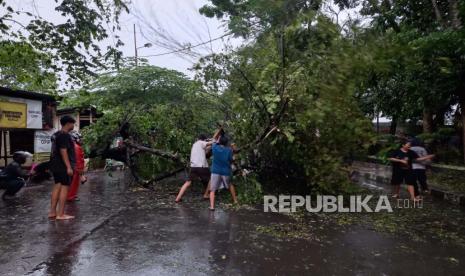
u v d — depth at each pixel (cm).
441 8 1084
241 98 794
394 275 447
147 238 577
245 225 668
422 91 1195
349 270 461
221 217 725
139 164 1136
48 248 514
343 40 411
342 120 497
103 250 514
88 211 757
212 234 607
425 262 493
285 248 543
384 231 645
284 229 644
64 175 679
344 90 423
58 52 841
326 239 592
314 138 740
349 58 400
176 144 1088
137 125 1139
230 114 995
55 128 1446
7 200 870
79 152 877
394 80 1367
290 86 638
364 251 536
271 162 974
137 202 862
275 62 640
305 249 540
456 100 1372
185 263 473
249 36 589
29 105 1208
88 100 1177
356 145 577
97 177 1330
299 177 941
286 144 838
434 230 657
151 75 1197
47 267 447
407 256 516
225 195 941
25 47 809
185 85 1198
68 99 1198
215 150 807
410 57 424
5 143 1286
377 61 400
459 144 1491
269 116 784
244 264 475
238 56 696
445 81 1091
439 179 1202
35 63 898
